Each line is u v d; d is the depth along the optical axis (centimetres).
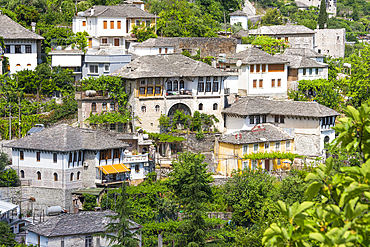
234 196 7681
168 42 12456
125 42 12838
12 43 10688
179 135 9369
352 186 2266
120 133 8725
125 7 13200
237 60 10950
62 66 10769
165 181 7962
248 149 9031
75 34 12450
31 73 10269
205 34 14388
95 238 6288
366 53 12756
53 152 7819
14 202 7781
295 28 15488
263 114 9844
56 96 10338
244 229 6656
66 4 14900
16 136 9338
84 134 8269
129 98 9600
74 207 7794
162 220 7612
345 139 2522
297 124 9631
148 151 8794
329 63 13900
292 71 11619
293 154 9219
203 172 7681
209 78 9956
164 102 9588
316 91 11288
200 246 6619
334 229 2131
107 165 8106
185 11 14950
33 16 13325
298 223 2314
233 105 10094
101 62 10438
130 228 6556
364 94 12150
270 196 7569
